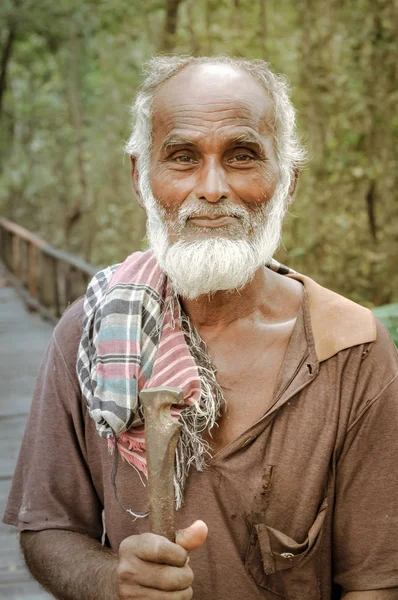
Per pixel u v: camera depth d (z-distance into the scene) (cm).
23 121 1848
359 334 147
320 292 153
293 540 145
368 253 687
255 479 145
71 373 157
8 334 954
